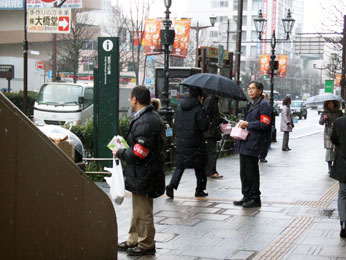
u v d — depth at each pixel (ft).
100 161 36.04
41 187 11.68
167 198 30.53
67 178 12.68
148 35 78.33
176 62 151.23
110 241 15.08
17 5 92.53
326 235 22.38
